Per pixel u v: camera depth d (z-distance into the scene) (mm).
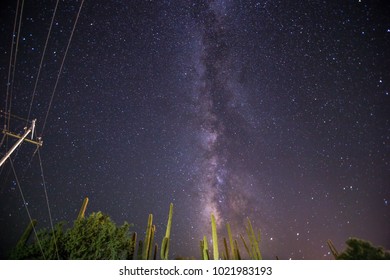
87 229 7129
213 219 10805
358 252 6359
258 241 11531
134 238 8156
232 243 10898
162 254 8773
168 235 9406
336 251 10938
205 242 10195
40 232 6875
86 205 8195
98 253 6801
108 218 7598
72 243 6750
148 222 8969
